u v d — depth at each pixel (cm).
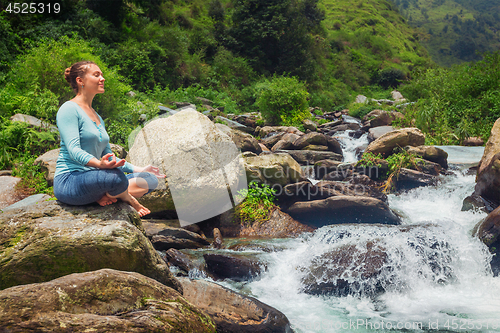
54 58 904
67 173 243
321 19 3650
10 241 243
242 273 410
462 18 13188
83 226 249
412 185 698
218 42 2508
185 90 1703
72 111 230
